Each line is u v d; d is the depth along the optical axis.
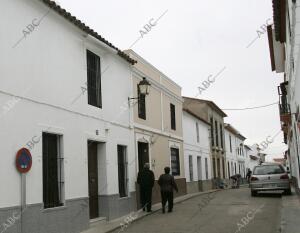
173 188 16.52
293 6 9.62
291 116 17.81
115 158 14.38
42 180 9.84
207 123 32.31
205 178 30.47
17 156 8.90
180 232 10.80
